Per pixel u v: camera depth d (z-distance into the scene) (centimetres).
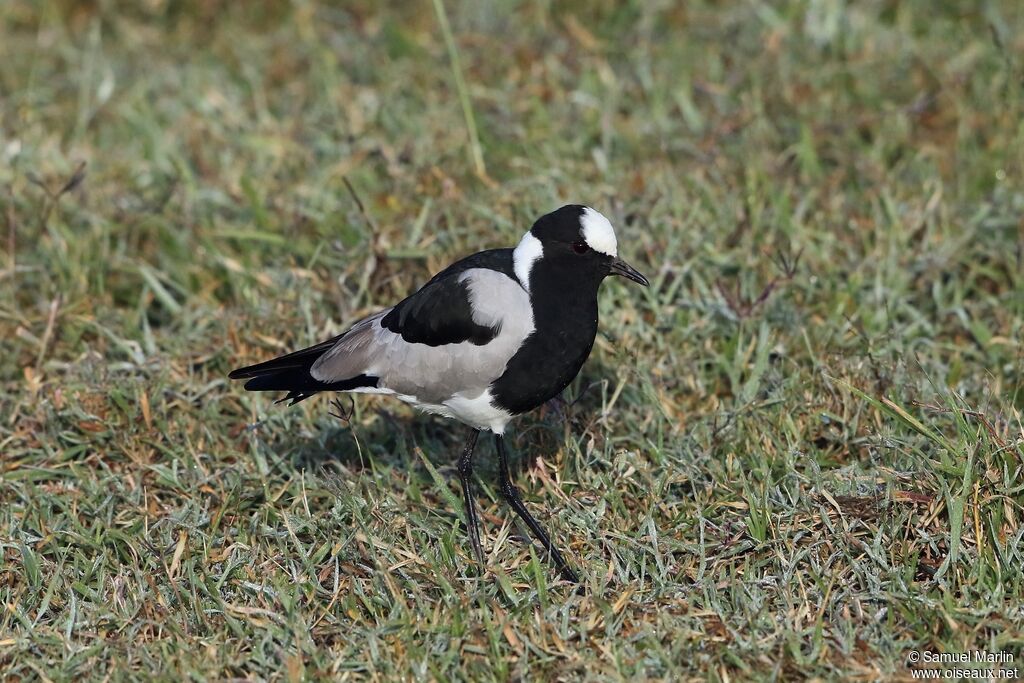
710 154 1456
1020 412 1085
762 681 872
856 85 1583
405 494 1084
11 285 1323
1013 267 1297
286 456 1148
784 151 1497
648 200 1363
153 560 1016
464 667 911
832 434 1105
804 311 1260
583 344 1030
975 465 992
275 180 1490
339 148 1524
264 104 1662
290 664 886
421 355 1027
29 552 1003
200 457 1130
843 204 1398
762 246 1321
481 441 1156
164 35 1842
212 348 1253
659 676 892
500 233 1323
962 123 1486
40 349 1258
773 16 1681
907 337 1231
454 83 1611
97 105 1659
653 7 1722
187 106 1678
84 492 1098
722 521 1027
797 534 989
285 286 1321
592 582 970
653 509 1027
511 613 962
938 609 912
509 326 1005
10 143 1559
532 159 1459
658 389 1177
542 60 1648
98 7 1866
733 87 1584
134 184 1495
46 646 943
